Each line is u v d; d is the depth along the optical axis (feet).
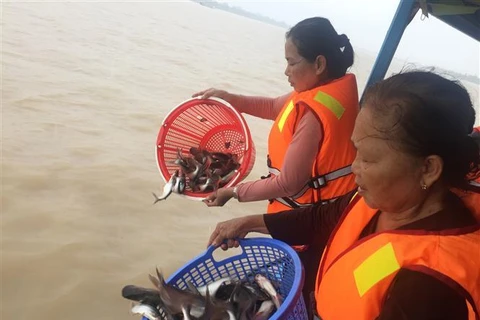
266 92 37.32
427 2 8.47
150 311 6.37
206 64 41.83
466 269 3.69
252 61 50.62
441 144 3.63
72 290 10.85
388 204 4.07
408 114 3.61
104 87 25.91
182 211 14.94
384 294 4.14
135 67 33.12
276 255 6.37
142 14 67.15
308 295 7.07
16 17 39.24
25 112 19.85
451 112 3.59
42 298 10.54
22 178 14.61
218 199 7.95
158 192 15.61
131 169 16.66
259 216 6.55
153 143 19.71
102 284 11.19
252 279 6.75
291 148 7.39
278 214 6.50
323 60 7.61
